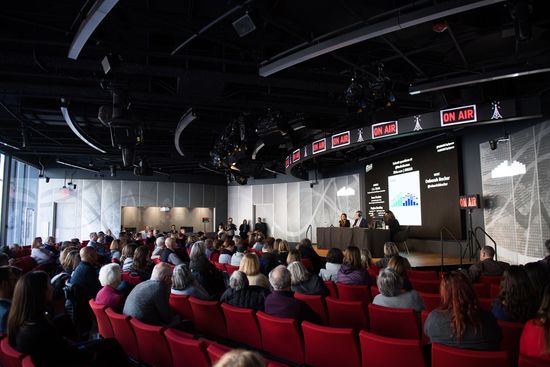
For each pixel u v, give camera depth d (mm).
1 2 5441
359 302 3490
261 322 3145
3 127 11797
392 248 5934
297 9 5621
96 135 13312
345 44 5379
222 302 3885
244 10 5168
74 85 8008
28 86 7738
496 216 9750
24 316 2486
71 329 3900
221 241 8797
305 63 7348
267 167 17562
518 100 7254
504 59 7418
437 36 6684
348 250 4883
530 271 3652
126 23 5809
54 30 5961
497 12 5988
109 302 3834
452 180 11219
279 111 9758
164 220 22453
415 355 2299
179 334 2619
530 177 8586
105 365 3121
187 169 21281
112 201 20438
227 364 1086
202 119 10969
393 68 7957
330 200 18406
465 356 2002
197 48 6859
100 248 10141
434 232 11875
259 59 6750
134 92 8211
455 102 8922
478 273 5484
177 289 4246
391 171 14133
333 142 10055
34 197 18109
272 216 21406
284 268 3439
